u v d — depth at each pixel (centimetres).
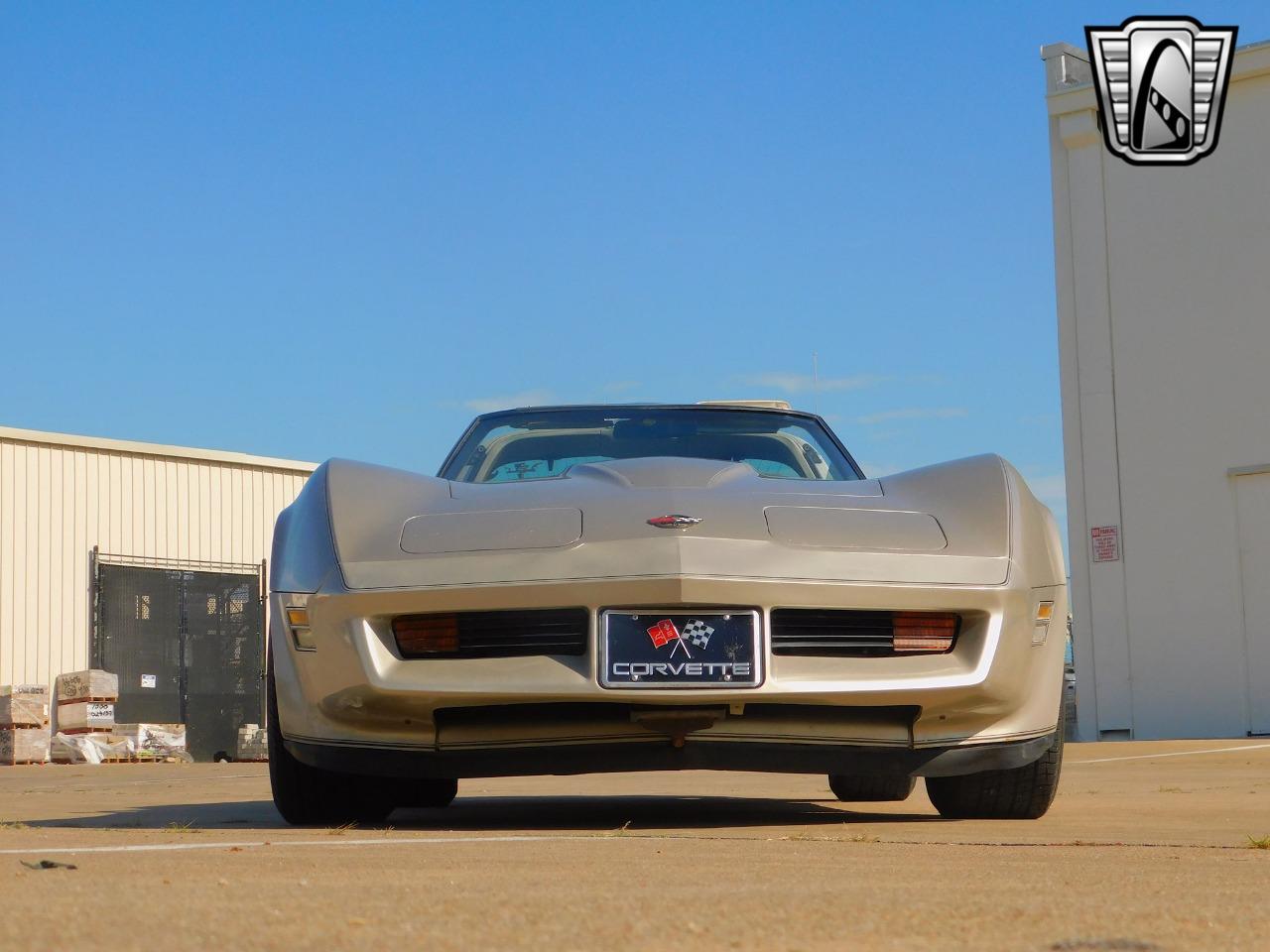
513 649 451
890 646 461
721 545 447
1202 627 2153
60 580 3136
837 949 171
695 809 620
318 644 464
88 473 3212
